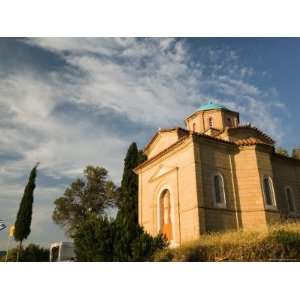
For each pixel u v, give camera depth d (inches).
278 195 951.0
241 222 799.1
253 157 855.1
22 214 1187.3
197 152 799.7
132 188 1233.4
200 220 726.5
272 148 906.1
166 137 985.5
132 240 555.8
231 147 866.8
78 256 556.4
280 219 816.9
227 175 833.5
